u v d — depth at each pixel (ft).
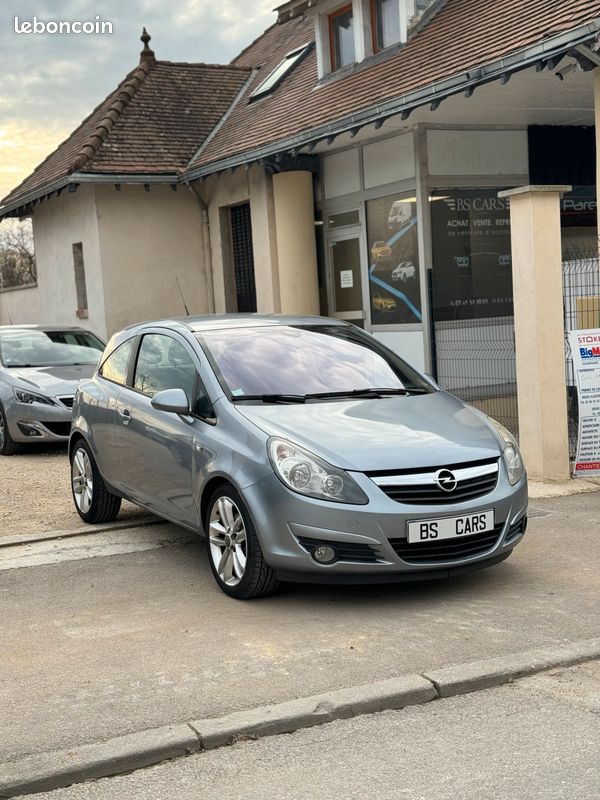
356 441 17.08
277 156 44.96
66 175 52.03
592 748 11.60
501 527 17.39
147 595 18.35
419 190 40.73
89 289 56.59
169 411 18.88
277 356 20.29
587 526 22.53
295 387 19.40
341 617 16.65
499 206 42.52
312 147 43.73
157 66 61.46
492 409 38.68
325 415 18.17
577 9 30.78
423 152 40.57
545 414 27.45
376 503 16.20
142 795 10.93
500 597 17.56
